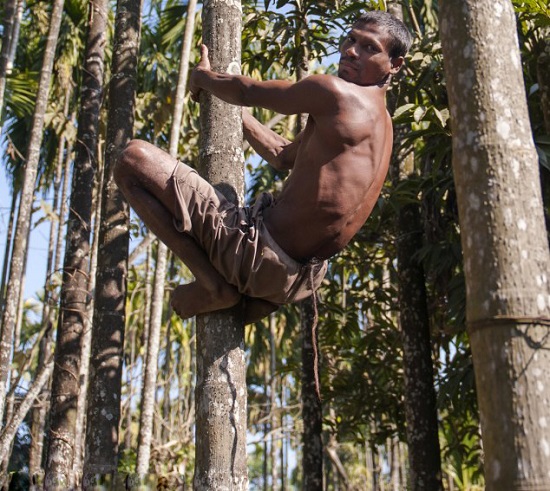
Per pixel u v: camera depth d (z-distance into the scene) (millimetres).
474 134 2725
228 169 3855
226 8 4129
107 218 6723
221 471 3453
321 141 3475
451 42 2844
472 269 2645
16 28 7391
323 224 3465
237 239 3445
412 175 7980
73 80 12758
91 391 6406
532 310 2531
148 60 12008
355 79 3586
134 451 12805
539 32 6371
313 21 7691
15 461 12680
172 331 16391
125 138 6941
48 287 7895
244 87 3629
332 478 21547
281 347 18016
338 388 9477
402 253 7895
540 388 2469
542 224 2658
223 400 3531
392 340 9289
